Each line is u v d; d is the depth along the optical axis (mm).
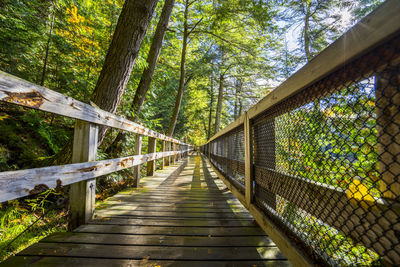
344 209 779
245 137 2008
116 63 2992
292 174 1201
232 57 13625
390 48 586
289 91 1094
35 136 3428
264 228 1450
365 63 669
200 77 15469
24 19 3771
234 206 2418
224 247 1419
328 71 785
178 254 1315
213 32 9898
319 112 952
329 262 841
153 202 2545
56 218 2514
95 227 1696
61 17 4523
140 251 1343
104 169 1962
